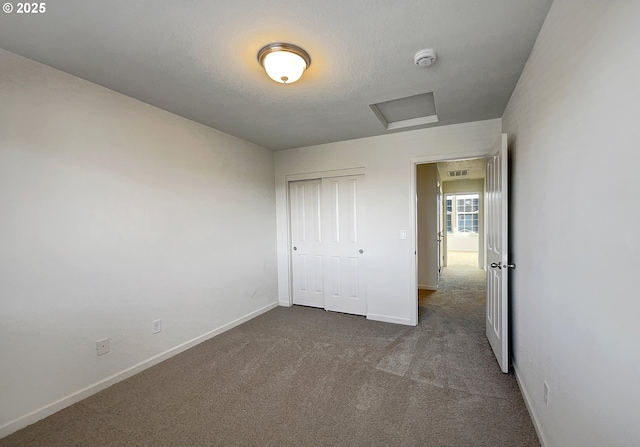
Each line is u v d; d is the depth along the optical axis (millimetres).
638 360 754
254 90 2252
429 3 1361
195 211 2967
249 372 2393
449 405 1923
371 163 3598
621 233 830
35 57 1797
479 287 5258
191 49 1713
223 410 1921
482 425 1733
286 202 4215
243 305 3598
